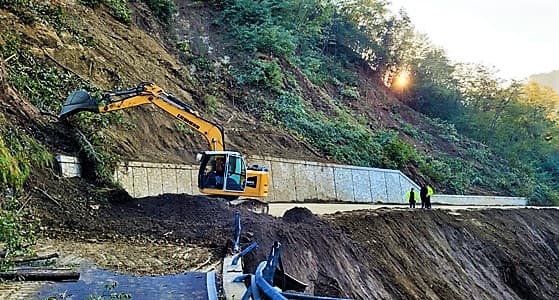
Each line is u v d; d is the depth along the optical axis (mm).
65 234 12633
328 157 36594
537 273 33375
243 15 45062
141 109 24219
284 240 16156
